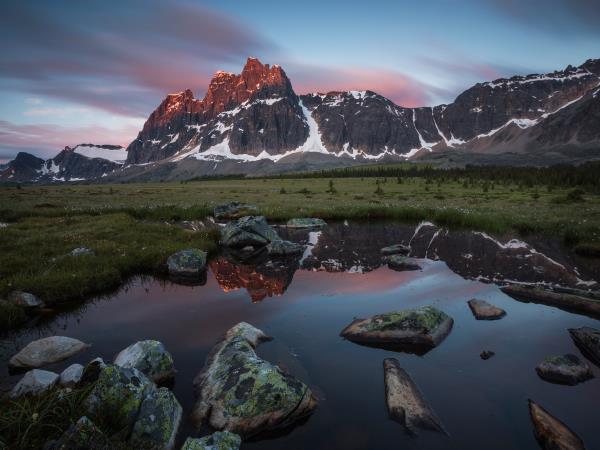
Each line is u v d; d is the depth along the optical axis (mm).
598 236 21516
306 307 11383
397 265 17031
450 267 16766
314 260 18547
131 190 80062
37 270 13445
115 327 9789
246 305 11617
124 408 5336
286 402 5914
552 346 8547
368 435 5543
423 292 12930
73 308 11383
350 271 16297
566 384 6895
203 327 9766
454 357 8008
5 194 60344
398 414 5965
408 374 7090
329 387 6832
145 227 24031
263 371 6398
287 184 106000
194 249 16750
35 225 24125
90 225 24422
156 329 9648
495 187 80375
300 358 7930
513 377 7156
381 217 34938
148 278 14992
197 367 7641
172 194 65000
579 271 15906
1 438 4586
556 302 11445
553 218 29031
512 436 5504
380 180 116188
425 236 25219
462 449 5234
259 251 20875
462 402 6336
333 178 146375
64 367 7559
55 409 5090
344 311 10992
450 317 9930
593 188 65688
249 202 47281
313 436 5578
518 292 12477
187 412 6160
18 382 6395
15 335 9344
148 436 5180
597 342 8102
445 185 88062
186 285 14070
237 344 7605
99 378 5551
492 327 9672
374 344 8656
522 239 23484
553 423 5547
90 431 4617
